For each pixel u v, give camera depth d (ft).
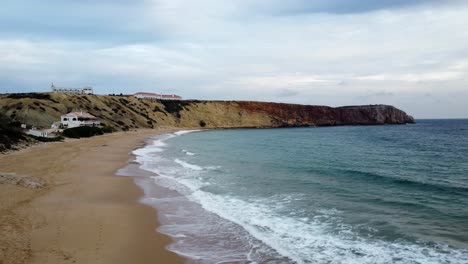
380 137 223.10
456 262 31.76
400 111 530.27
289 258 33.68
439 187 63.82
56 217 43.50
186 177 76.13
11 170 72.18
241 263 32.71
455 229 40.50
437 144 166.71
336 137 226.99
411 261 32.35
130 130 255.70
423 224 42.52
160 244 37.09
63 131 175.83
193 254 34.76
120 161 99.04
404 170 85.92
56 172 74.54
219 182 70.54
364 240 37.81
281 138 219.00
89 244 35.55
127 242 37.01
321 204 52.80
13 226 38.68
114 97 318.04
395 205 51.62
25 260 30.09
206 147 152.05
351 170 84.43
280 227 42.65
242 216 47.26
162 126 318.45
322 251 35.17
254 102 449.48
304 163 98.53
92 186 63.31
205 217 46.88
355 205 51.98
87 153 111.86
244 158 111.14
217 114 407.64
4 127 123.85
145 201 55.01
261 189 63.87
